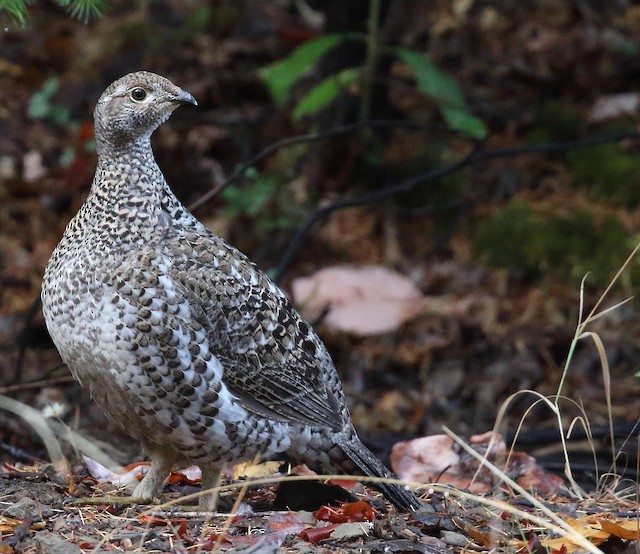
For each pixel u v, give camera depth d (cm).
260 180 1337
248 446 687
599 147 1445
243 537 616
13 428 1034
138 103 689
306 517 651
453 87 1205
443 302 1279
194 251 683
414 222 1413
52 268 676
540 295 1287
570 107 1525
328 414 713
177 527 632
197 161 1433
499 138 1494
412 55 1239
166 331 658
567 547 612
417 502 686
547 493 783
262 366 696
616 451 955
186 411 668
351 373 1188
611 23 1669
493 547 622
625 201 1395
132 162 691
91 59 1587
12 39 1609
